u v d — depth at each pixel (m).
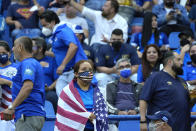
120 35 26.83
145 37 29.69
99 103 17.66
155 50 24.28
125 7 34.03
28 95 17.05
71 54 21.48
